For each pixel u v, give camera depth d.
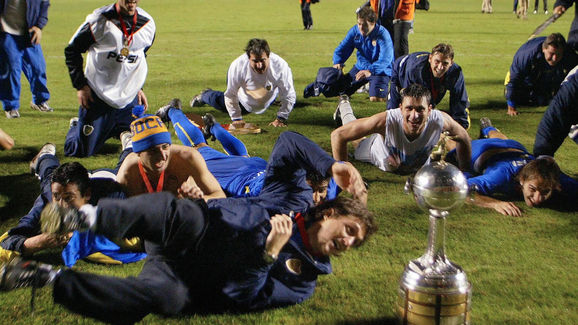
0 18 6.70
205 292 2.96
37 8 6.98
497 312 3.17
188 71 10.67
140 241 3.63
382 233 4.15
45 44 14.38
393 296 3.31
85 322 3.05
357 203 2.94
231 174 4.49
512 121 7.25
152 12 23.88
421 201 2.83
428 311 2.76
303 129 6.77
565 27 18.48
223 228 2.86
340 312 3.15
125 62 5.32
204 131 5.45
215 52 13.10
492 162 4.91
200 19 21.16
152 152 3.63
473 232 4.20
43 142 6.19
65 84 9.47
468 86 9.39
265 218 2.94
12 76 6.96
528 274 3.60
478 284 3.47
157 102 8.02
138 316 2.71
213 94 7.29
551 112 4.98
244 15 22.69
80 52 5.17
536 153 5.12
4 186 4.97
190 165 3.88
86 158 5.67
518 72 7.33
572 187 4.64
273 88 6.65
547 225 4.34
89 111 5.35
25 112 7.47
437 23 19.42
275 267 3.07
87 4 28.52
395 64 6.20
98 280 2.56
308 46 14.04
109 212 2.47
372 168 5.54
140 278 2.79
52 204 2.42
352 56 12.56
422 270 2.82
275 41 14.93
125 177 3.82
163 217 2.59
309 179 3.63
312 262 3.08
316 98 8.48
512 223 4.37
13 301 3.21
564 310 3.21
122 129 5.62
